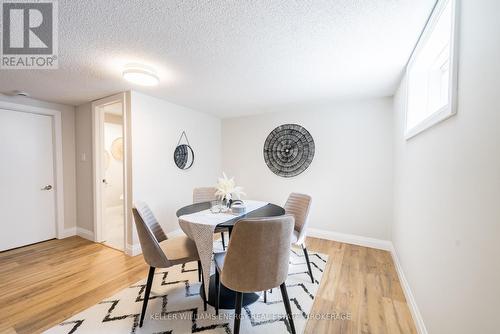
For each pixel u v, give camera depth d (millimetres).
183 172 3469
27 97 2928
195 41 1591
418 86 1889
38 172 3115
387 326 1572
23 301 1818
